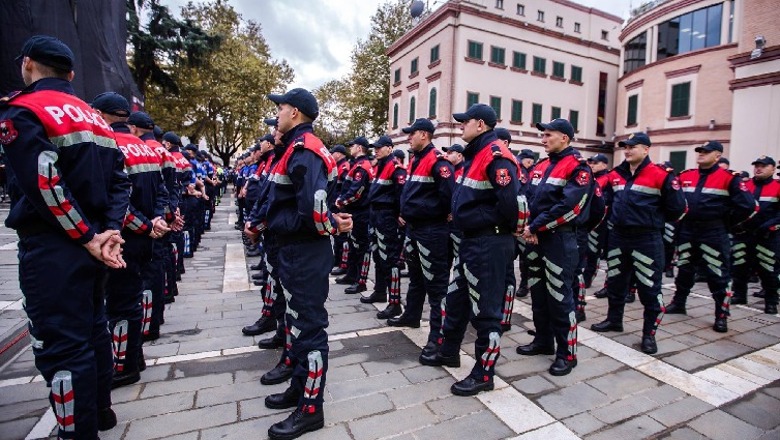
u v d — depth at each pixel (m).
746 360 3.62
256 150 6.28
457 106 20.67
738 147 13.45
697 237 4.60
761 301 5.66
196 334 3.96
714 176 4.44
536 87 22.70
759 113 12.92
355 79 27.14
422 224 3.72
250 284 5.80
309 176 2.31
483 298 2.95
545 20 23.42
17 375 3.12
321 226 2.33
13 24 6.31
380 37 26.75
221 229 11.53
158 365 3.30
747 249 5.30
